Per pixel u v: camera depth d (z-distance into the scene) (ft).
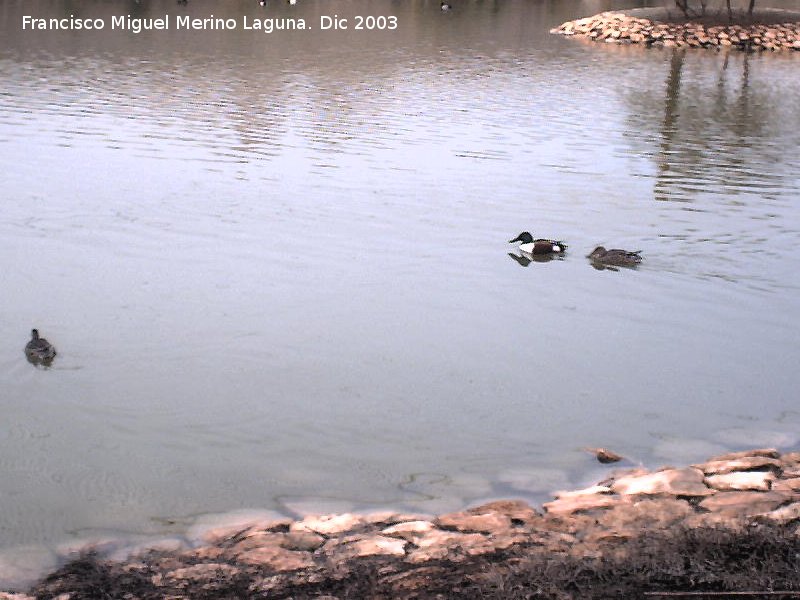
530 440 45.03
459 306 61.00
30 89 128.47
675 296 63.31
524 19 249.14
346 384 50.24
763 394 50.08
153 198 81.25
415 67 161.17
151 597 31.63
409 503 39.29
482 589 30.78
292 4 255.91
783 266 68.95
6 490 40.04
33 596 31.94
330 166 93.86
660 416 47.55
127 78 139.74
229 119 113.91
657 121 123.34
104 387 49.34
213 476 41.47
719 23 222.89
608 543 34.14
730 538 33.42
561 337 56.85
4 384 49.39
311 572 32.96
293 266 66.74
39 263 65.82
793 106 138.41
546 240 70.38
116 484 40.63
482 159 98.89
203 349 53.67
